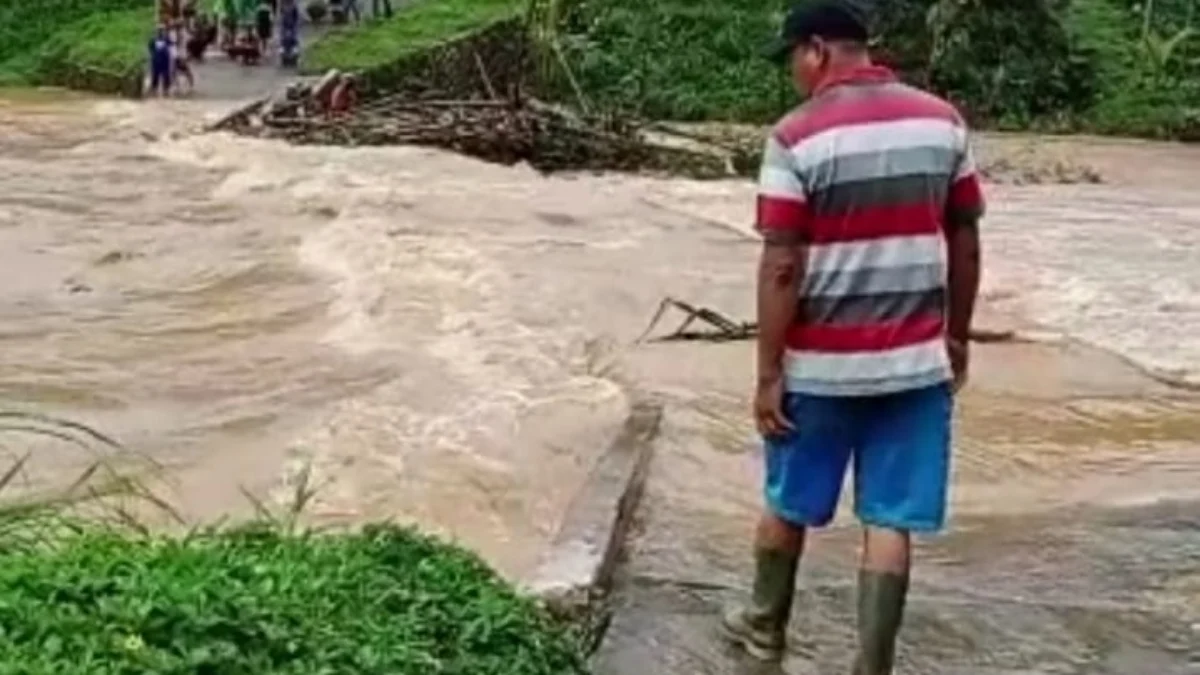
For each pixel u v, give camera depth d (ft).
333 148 92.38
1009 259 65.16
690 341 47.21
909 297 20.10
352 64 116.98
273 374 43.14
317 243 62.69
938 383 20.29
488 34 120.06
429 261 57.77
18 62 136.77
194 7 128.57
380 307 50.57
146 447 36.29
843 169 19.81
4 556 19.24
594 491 28.81
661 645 22.94
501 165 89.71
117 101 117.19
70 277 57.16
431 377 41.68
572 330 48.06
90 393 41.57
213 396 41.14
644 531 28.76
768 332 20.24
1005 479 34.78
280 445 36.27
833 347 20.18
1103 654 23.38
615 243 64.95
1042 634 24.08
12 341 47.42
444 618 19.62
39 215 70.44
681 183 88.28
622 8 131.95
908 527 20.40
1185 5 136.05
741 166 94.22
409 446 35.19
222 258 60.08
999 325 51.67
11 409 39.63
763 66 128.06
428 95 110.63
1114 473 35.60
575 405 38.50
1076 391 43.50
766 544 22.33
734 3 132.77
